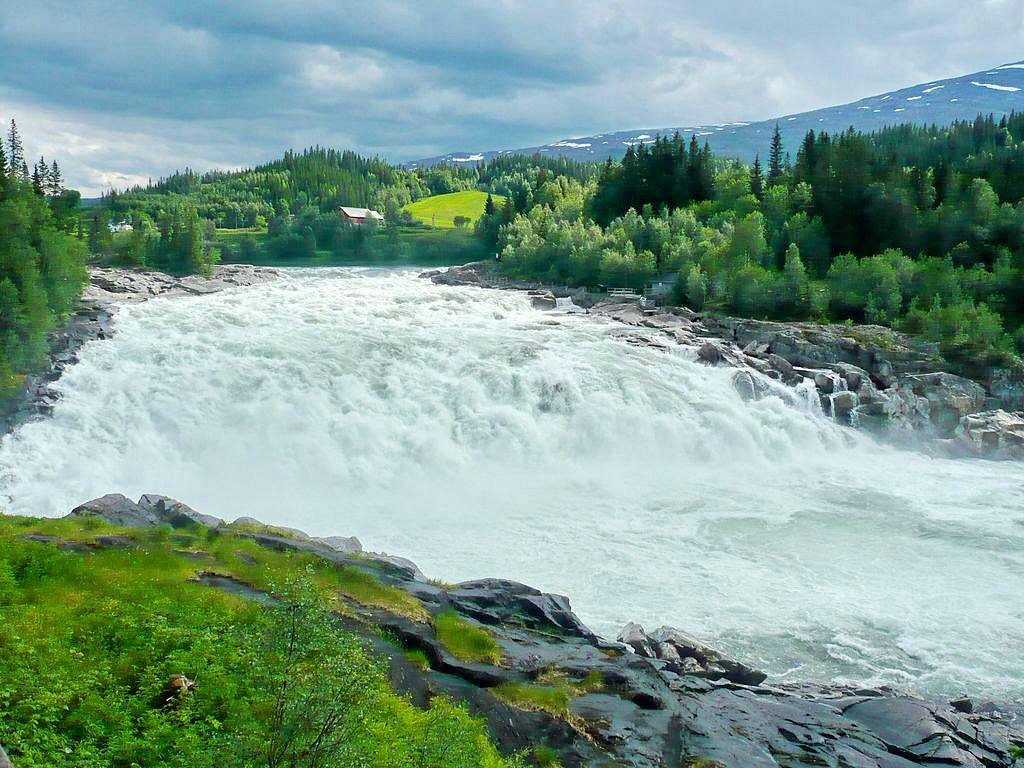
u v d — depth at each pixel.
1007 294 109.31
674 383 82.44
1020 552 52.84
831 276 113.38
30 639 24.47
